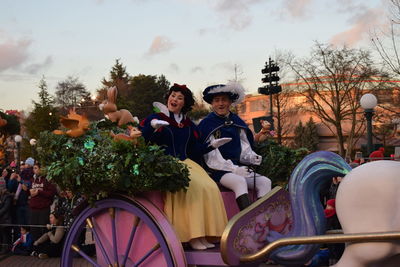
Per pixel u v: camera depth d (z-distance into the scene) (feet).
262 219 12.62
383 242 9.84
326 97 128.26
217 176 16.02
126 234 14.34
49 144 14.30
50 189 31.37
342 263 10.53
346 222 10.46
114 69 152.87
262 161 17.51
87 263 28.22
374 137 111.96
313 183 11.42
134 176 13.11
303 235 11.24
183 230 13.80
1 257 31.17
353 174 10.61
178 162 13.41
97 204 14.58
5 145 25.73
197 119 21.38
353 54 111.14
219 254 12.87
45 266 28.04
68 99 147.33
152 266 13.70
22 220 33.78
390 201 9.98
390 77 104.53
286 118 135.23
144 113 86.58
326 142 153.99
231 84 17.20
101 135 13.88
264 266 20.98
